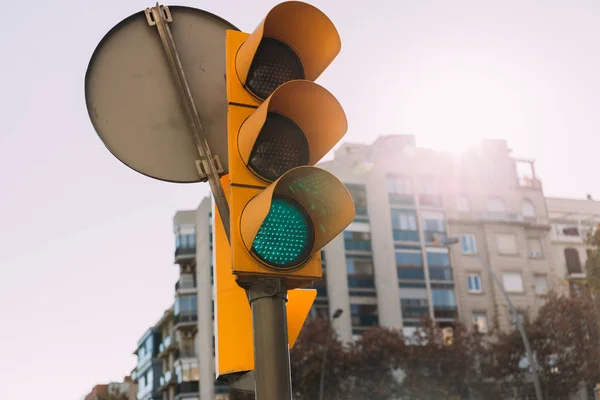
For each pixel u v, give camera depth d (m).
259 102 3.39
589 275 48.22
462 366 51.56
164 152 3.71
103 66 3.75
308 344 49.12
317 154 3.36
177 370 63.09
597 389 21.23
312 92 3.26
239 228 3.10
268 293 3.05
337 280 58.50
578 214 67.31
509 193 64.75
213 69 3.85
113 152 3.67
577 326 51.25
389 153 63.12
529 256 63.44
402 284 59.38
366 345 50.88
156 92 3.77
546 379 50.84
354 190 61.56
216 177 3.64
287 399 2.92
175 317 65.12
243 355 3.38
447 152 64.69
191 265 65.81
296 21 3.49
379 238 60.34
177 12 3.90
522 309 60.56
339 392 48.84
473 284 61.09
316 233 3.18
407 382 50.62
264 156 3.26
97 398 87.06
